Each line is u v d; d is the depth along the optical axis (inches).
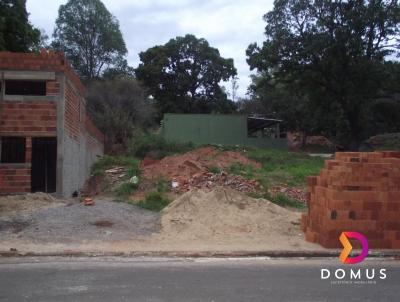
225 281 282.5
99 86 1996.8
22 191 600.1
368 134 1910.7
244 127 1569.9
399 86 1508.4
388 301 243.9
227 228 445.4
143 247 381.4
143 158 1198.3
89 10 2832.2
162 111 2546.8
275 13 1510.8
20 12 1225.4
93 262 336.5
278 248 382.9
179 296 247.4
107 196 729.6
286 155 1214.9
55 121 612.7
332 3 1430.9
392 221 390.0
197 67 2655.0
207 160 1039.0
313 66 1526.8
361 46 1429.6
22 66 607.2
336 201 387.9
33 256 351.9
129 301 237.3
